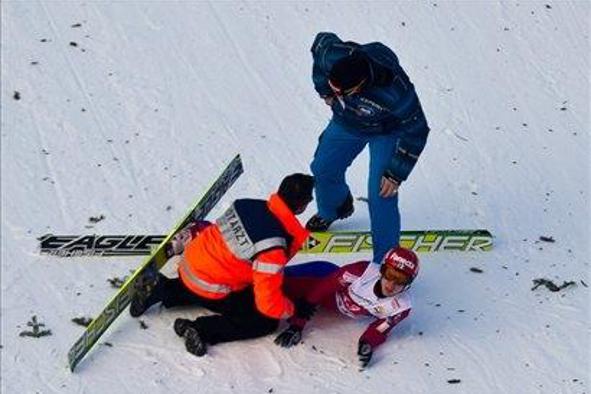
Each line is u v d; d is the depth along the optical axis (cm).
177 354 1091
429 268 1250
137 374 1066
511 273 1253
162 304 1144
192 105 1524
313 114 1531
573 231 1341
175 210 1325
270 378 1071
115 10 1703
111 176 1376
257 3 1750
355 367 1092
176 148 1438
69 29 1655
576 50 1733
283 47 1661
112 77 1565
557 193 1410
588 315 1192
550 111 1585
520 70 1672
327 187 1243
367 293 1098
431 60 1669
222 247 1068
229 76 1590
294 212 1052
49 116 1478
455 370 1103
